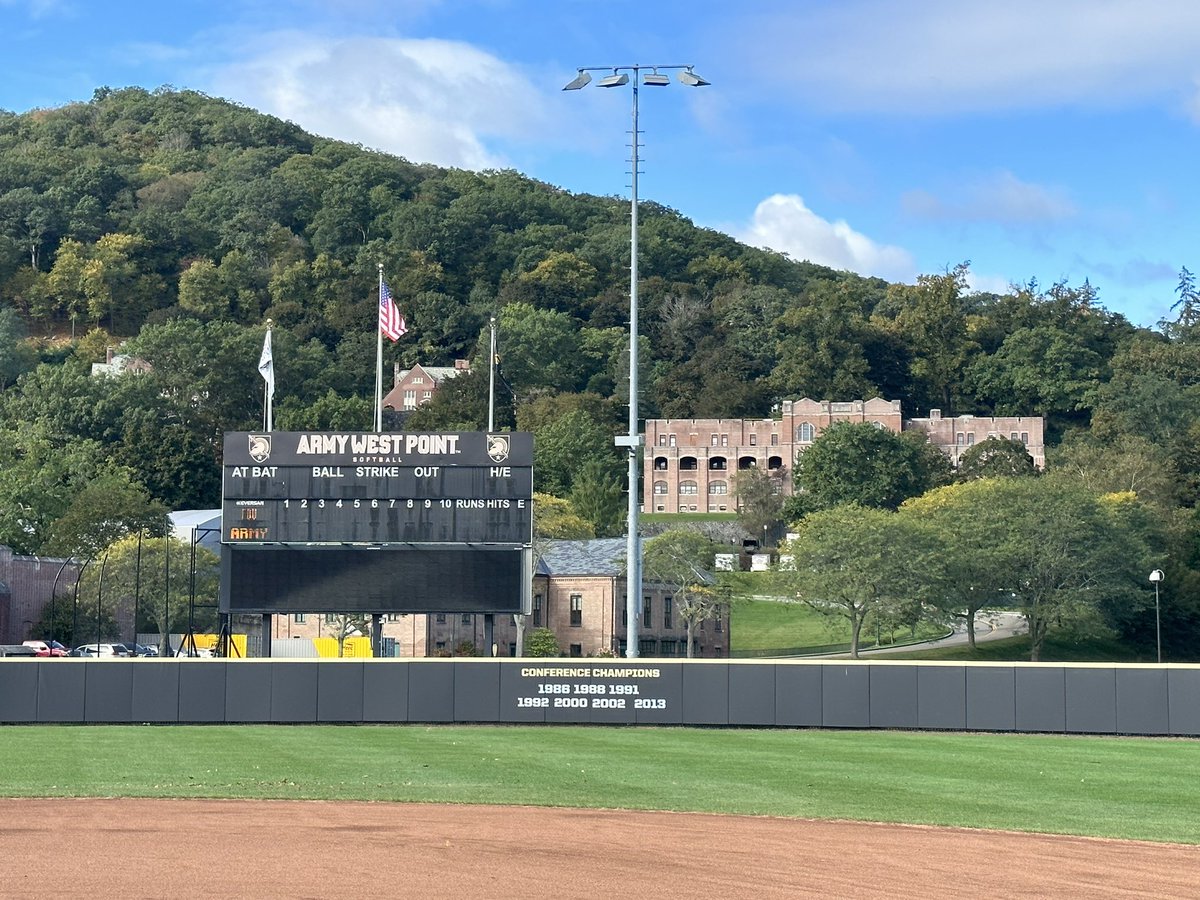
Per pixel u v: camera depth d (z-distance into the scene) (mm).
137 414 152125
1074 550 95125
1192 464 152750
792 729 47438
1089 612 94312
